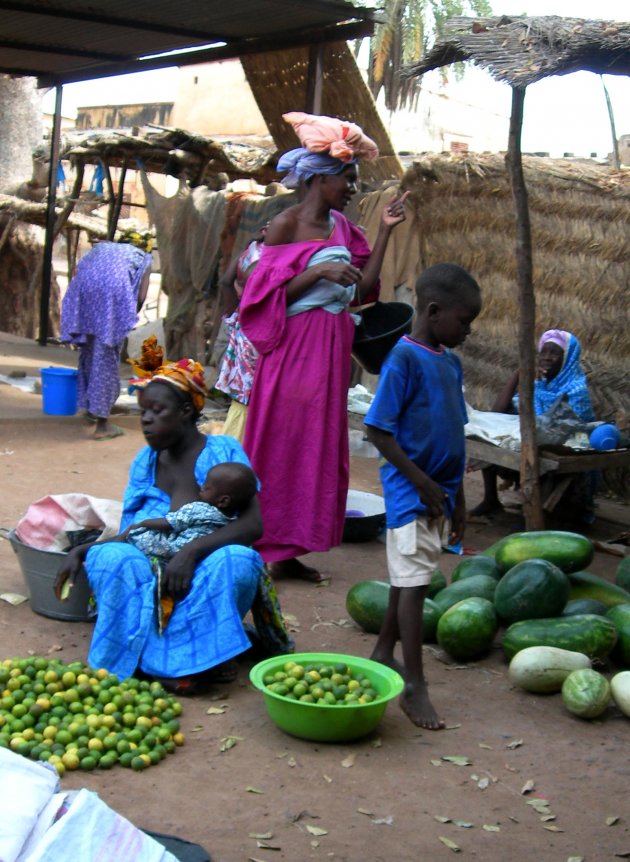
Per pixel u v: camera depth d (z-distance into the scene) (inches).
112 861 100.0
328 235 221.8
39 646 183.8
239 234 495.8
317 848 123.9
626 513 321.4
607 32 221.9
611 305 336.8
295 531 222.8
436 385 161.3
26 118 779.4
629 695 164.2
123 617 169.0
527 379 249.6
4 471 307.4
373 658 175.2
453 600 199.2
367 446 372.2
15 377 469.4
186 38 472.1
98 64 547.5
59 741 144.0
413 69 259.8
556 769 148.3
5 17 456.8
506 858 124.0
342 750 150.3
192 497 179.9
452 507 166.4
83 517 201.9
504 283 377.7
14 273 761.6
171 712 156.8
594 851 126.4
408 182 399.2
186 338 514.9
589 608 191.6
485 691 175.8
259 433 219.6
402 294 418.9
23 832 97.8
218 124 1094.4
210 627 167.0
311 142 212.1
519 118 240.5
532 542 202.8
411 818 132.2
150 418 176.6
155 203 525.3
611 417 336.5
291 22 425.1
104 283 345.1
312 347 216.8
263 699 167.9
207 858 118.3
